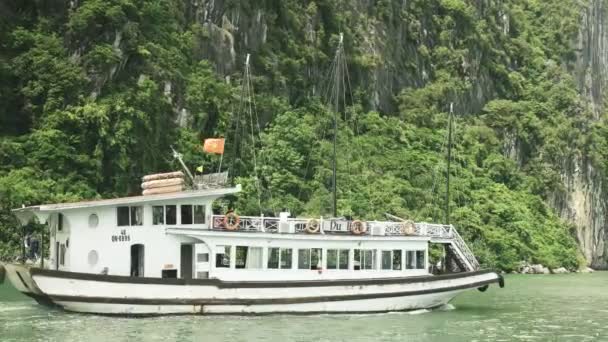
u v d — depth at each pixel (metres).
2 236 112.25
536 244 193.75
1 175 121.69
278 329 61.53
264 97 169.50
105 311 63.59
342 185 162.25
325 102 194.25
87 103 132.50
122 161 130.12
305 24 198.50
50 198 119.38
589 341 62.91
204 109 150.12
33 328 59.09
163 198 67.12
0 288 86.31
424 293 73.56
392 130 199.25
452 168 199.00
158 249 67.06
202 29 163.12
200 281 65.06
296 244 69.88
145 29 149.38
